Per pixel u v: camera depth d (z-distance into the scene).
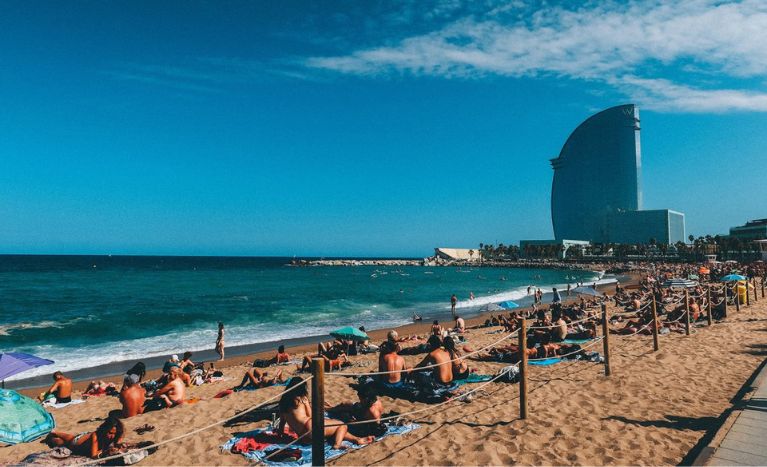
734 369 9.42
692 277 46.81
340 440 5.80
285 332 24.75
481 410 7.25
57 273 83.56
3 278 68.25
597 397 7.82
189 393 10.68
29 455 6.05
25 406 7.03
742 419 6.04
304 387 6.14
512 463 5.25
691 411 6.86
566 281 81.81
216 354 18.58
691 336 13.46
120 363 16.98
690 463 5.04
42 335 23.41
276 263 178.25
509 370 9.02
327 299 45.06
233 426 7.16
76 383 13.98
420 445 5.86
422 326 26.36
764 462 4.78
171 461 5.86
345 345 14.89
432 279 86.44
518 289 59.59
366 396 6.51
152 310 34.53
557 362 10.67
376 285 67.12
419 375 7.97
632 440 5.79
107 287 55.34
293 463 5.40
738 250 121.94
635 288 52.88
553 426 6.39
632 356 11.07
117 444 6.17
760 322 15.60
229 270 111.50
